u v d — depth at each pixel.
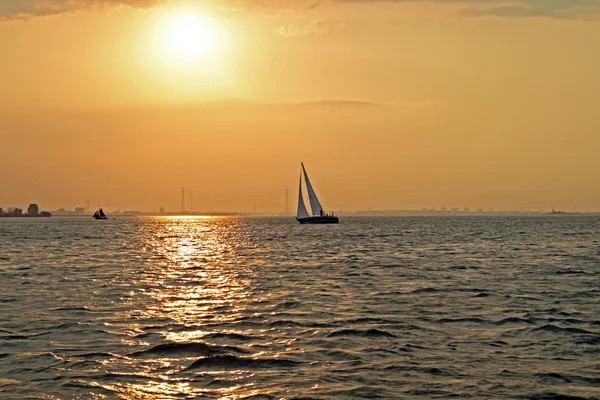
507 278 45.41
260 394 18.11
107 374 19.95
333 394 18.11
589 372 20.19
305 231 152.62
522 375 19.84
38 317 29.42
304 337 25.05
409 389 18.52
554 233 134.38
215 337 25.09
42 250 81.19
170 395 18.05
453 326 27.14
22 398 17.75
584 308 31.73
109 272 51.06
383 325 27.33
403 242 98.38
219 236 129.12
